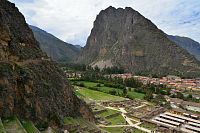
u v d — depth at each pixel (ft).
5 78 230.27
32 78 264.31
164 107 561.02
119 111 503.20
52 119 265.54
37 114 250.78
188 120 452.76
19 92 244.01
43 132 238.27
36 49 326.65
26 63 281.95
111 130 382.22
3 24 259.19
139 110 520.42
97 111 468.34
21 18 326.85
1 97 220.43
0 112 214.90
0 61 239.50
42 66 309.22
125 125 417.49
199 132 403.13
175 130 405.39
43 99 269.03
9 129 199.00
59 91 313.12
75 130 283.38
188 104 595.06
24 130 199.93
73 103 337.11
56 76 327.26
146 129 404.36
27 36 317.42
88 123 328.08
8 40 260.21
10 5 316.19
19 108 237.25
